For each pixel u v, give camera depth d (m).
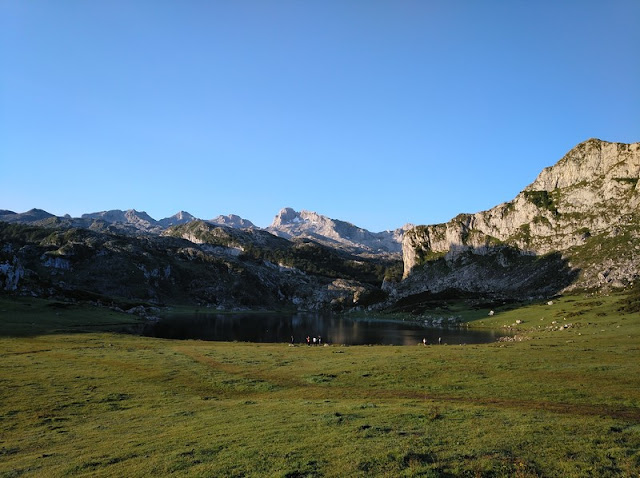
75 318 133.62
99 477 20.66
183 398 40.00
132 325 146.38
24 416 34.00
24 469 22.50
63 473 21.56
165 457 22.70
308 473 19.41
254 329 164.75
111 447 25.58
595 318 115.38
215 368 55.41
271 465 20.56
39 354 65.75
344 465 20.03
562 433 24.36
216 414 32.81
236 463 21.03
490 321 170.00
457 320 195.25
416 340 120.81
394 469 19.33
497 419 27.91
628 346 64.94
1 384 44.06
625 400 33.97
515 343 81.44
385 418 28.59
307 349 79.81
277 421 29.05
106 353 69.31
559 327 111.62
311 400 37.28
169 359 63.25
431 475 18.42
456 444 22.61
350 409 32.16
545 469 19.11
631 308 115.50
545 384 40.19
